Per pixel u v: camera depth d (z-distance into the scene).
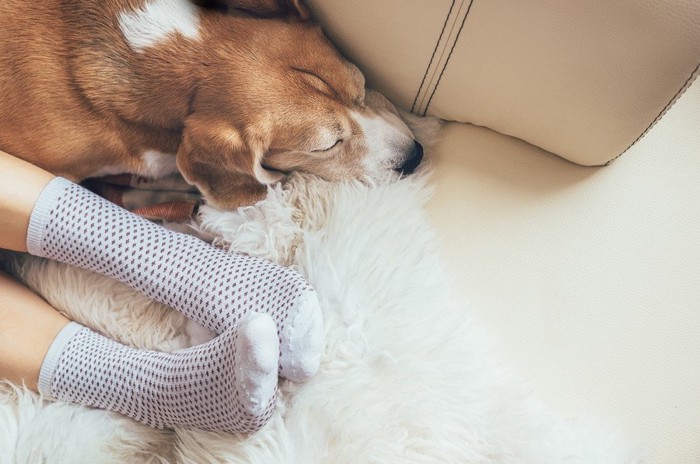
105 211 0.97
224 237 0.99
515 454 0.87
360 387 0.89
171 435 0.99
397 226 0.96
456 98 0.95
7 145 0.94
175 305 0.97
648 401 0.90
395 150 0.97
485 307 0.96
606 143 0.90
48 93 0.90
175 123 0.93
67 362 0.96
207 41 0.88
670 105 0.84
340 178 0.99
